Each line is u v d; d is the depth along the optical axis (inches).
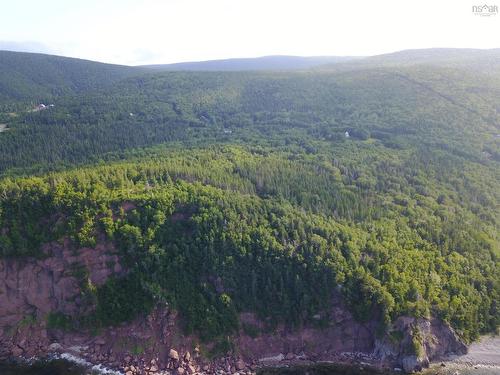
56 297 5022.1
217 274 5054.1
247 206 5477.4
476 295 5315.0
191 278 5093.5
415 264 5241.1
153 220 5157.5
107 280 5029.5
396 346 4830.2
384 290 4877.0
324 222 5497.1
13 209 5123.0
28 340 4899.1
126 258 5064.0
